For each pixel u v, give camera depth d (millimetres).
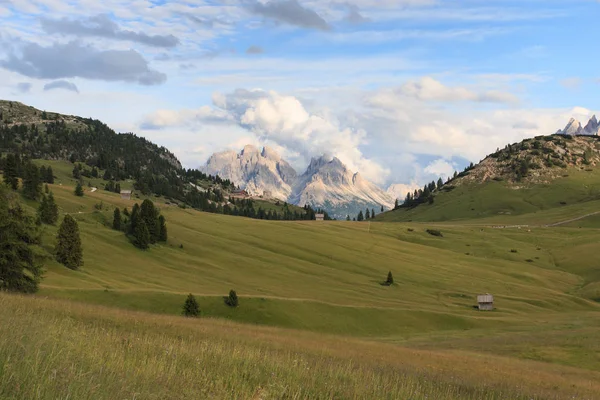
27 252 67188
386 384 25078
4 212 63906
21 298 40219
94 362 16516
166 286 108938
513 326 96375
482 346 67125
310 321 91750
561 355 59562
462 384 32094
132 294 86125
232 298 91188
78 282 90750
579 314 116625
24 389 11695
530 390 34031
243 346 33906
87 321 35094
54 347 16141
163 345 25297
